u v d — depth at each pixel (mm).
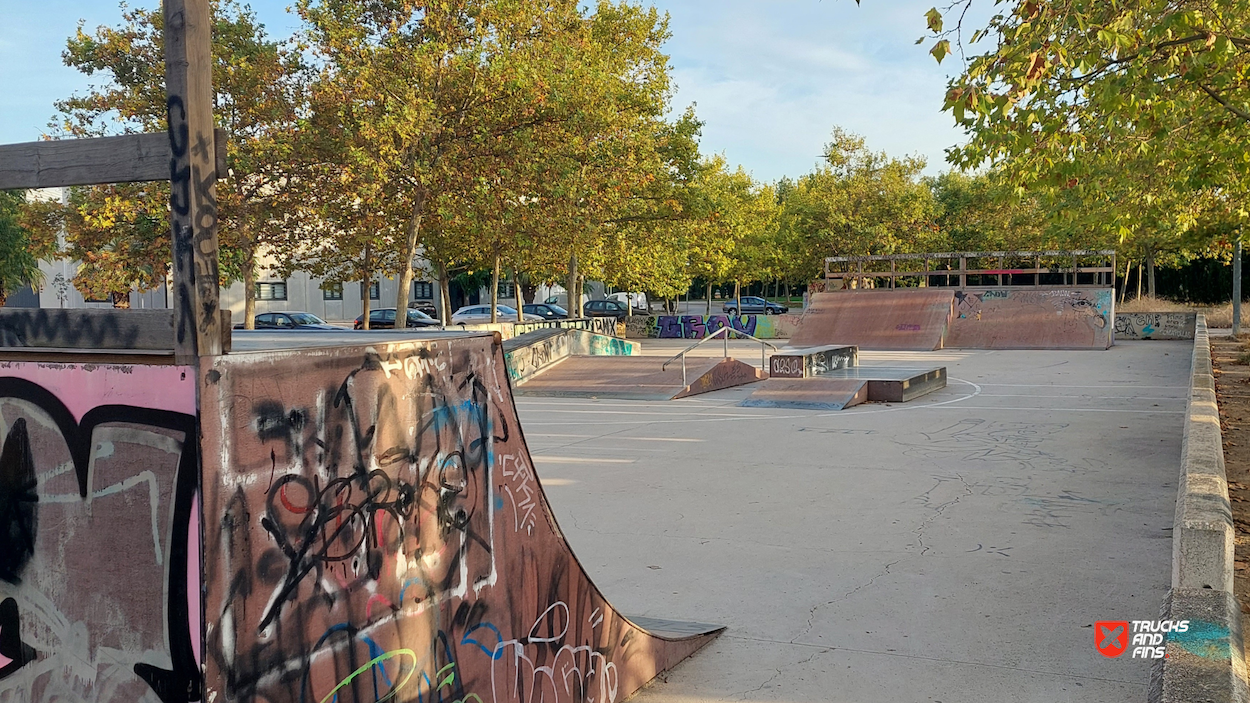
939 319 27297
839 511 7078
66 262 27484
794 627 4551
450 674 2639
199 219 1866
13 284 20828
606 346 23203
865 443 10414
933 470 8695
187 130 1837
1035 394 15047
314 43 18672
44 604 2135
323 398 2211
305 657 2141
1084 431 10859
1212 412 7938
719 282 46500
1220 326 29984
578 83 19219
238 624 1960
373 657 2355
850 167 39781
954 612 4715
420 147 19062
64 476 2092
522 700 2982
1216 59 6461
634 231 27609
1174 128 8156
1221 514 3973
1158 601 4797
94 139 1981
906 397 14586
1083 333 25781
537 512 3078
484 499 2818
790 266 42344
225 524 1928
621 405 15062
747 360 24828
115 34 19484
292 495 2113
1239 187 9547
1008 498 7398
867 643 4305
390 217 21156
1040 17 6457
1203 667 3033
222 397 1923
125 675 2004
